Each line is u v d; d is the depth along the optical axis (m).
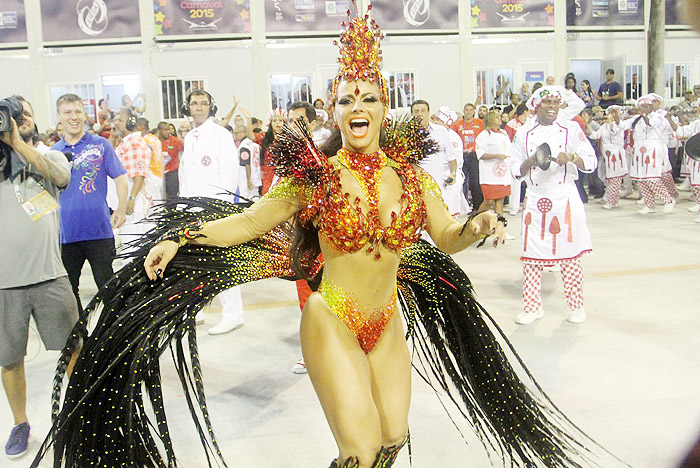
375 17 17.25
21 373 3.91
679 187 16.09
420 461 3.62
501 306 6.61
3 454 3.91
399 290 3.12
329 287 2.71
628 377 4.64
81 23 16.84
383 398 2.74
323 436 4.00
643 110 12.16
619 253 8.97
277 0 17.00
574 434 3.77
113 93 17.09
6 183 3.85
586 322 5.98
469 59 17.75
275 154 2.64
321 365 2.62
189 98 6.18
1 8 16.75
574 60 18.30
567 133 5.77
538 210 5.86
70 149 5.02
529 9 17.86
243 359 5.43
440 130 7.73
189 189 6.14
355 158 2.73
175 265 2.83
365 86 2.71
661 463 3.38
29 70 16.97
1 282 3.82
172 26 16.92
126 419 2.65
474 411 3.06
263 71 17.14
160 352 2.74
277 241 2.93
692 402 4.16
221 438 4.02
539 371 4.81
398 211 2.68
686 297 6.68
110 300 2.89
